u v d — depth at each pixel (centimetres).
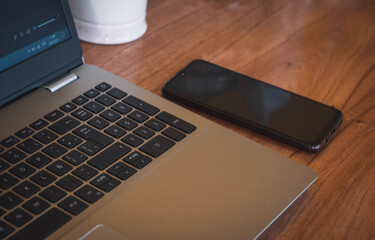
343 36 86
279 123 62
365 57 80
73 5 78
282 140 61
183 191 52
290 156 60
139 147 57
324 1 97
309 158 60
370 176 58
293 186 53
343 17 92
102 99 63
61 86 65
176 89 68
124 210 49
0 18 59
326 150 61
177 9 93
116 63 77
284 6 95
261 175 54
